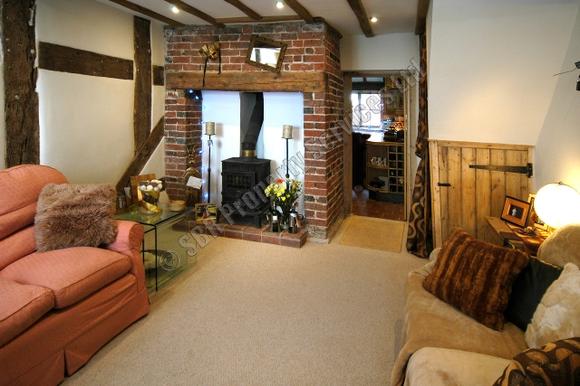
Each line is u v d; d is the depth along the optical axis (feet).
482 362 4.85
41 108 10.14
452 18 8.89
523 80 9.21
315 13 11.53
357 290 9.84
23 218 7.93
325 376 6.61
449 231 11.28
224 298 9.36
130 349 7.30
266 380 6.50
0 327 5.32
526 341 5.36
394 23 12.59
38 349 5.91
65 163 10.96
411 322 6.10
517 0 8.02
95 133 11.83
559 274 5.63
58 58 10.43
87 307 6.82
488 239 10.93
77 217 8.00
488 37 8.89
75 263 7.05
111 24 12.03
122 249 8.07
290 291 9.75
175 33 14.15
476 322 5.95
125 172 13.16
